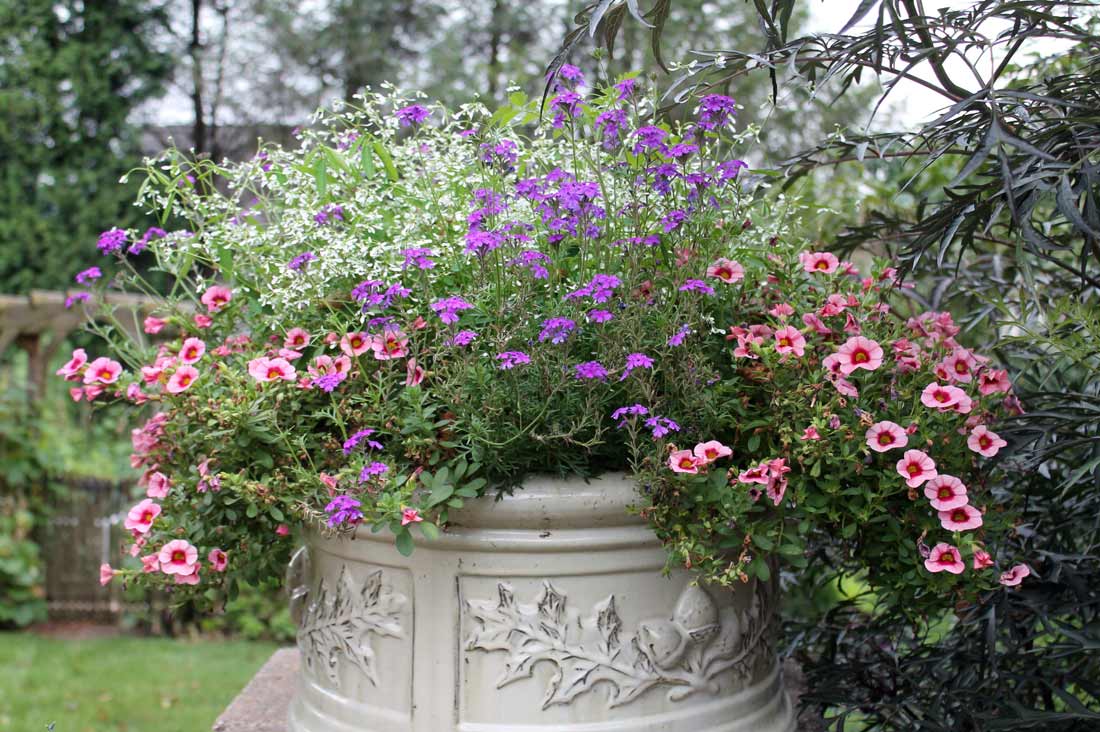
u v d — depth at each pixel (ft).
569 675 4.23
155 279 21.34
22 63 20.71
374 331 4.54
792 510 4.29
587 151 4.73
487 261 4.50
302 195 5.14
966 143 4.20
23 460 14.01
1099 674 5.25
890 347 4.47
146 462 5.06
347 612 4.60
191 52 23.67
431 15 24.03
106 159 21.47
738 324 4.80
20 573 13.87
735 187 4.70
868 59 4.33
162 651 13.39
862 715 6.40
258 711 5.97
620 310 4.40
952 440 4.41
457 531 4.25
